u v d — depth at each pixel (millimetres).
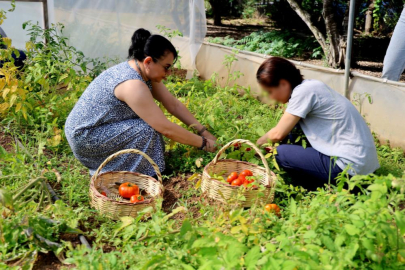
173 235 2496
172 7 6727
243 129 4398
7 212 2838
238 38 12828
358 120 3432
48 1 6332
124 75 3521
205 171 3355
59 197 3389
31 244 2656
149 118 3551
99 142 3588
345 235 2133
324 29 12102
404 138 4422
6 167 3676
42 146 3801
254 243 2395
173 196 3557
